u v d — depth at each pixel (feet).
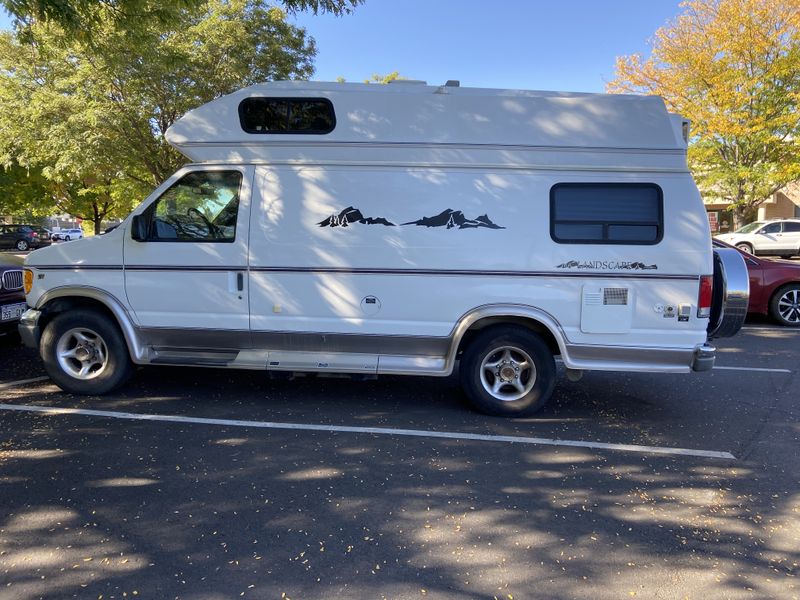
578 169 15.66
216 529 10.44
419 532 10.48
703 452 14.44
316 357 16.87
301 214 16.34
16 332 22.66
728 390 19.90
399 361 16.63
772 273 32.24
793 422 16.71
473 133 15.85
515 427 15.99
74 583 8.84
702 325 15.60
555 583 9.08
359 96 16.03
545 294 15.85
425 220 16.02
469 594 8.79
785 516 11.30
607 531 10.64
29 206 102.78
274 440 14.64
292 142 16.25
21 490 11.73
